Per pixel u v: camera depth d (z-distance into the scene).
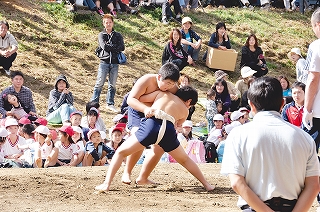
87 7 43.50
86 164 22.62
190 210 14.05
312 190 8.79
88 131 25.09
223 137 26.28
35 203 14.42
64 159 22.58
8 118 24.42
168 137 15.84
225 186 17.58
